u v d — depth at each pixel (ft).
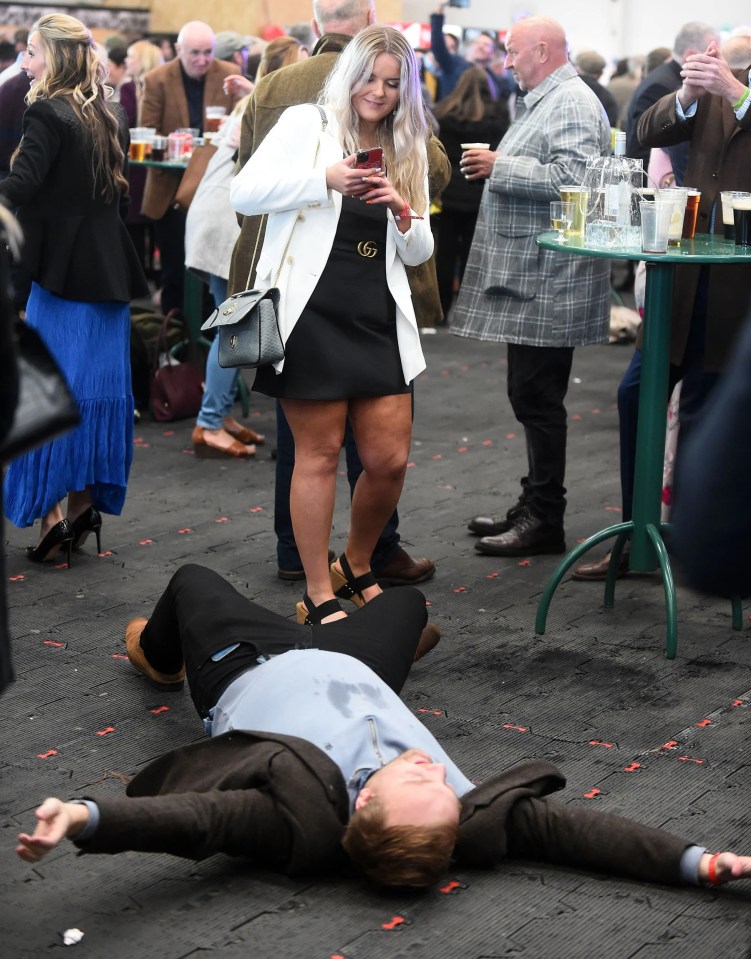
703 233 12.67
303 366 10.77
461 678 10.89
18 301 15.26
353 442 13.29
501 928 7.31
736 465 4.85
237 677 8.68
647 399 11.62
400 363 11.07
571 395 21.99
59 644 11.41
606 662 11.28
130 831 7.00
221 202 17.17
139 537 14.46
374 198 10.44
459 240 28.12
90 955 7.02
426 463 17.72
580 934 7.27
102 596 12.61
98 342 13.37
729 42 14.78
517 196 13.39
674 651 11.37
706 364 12.39
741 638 11.91
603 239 11.71
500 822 7.73
